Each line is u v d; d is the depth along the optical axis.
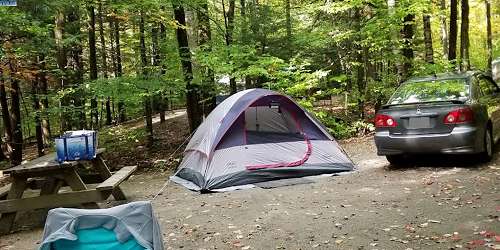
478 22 28.91
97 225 3.51
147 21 13.49
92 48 15.19
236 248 5.05
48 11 10.80
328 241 5.02
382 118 8.32
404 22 13.23
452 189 6.60
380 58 13.81
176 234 5.74
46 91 13.44
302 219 5.92
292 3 16.67
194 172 8.85
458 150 7.62
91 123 15.14
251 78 14.41
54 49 12.16
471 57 27.45
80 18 15.31
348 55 15.91
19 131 15.17
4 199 7.30
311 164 8.69
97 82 12.45
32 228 6.88
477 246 4.46
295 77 13.05
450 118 7.66
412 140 7.92
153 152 15.05
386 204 6.23
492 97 9.05
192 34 13.87
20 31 10.34
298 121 9.01
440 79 8.74
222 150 8.43
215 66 12.45
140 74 13.29
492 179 6.91
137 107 16.55
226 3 17.89
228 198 7.47
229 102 8.96
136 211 3.60
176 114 27.25
